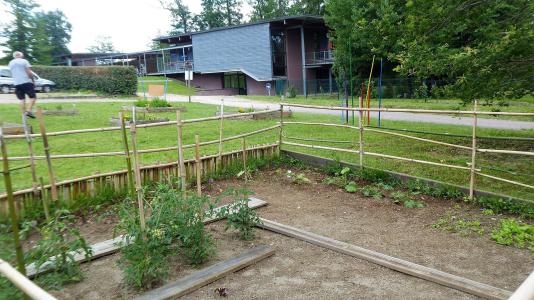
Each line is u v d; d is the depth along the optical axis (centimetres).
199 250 454
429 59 852
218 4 6769
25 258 412
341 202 672
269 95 3331
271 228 554
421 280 420
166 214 443
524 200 593
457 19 841
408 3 838
